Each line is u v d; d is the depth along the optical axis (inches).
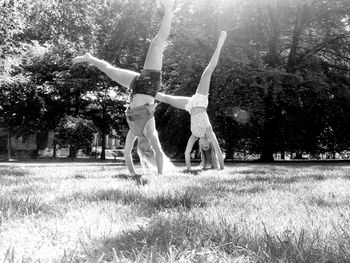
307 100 992.9
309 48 1029.2
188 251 70.6
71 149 1325.0
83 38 870.4
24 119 1349.7
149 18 1126.4
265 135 1069.8
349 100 1000.9
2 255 68.1
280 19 995.9
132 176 277.4
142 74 282.0
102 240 79.9
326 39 1019.3
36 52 1211.2
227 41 885.8
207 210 118.9
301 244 75.7
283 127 1103.0
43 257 68.1
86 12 784.3
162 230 88.2
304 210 119.4
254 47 957.2
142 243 77.3
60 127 1322.6
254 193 166.1
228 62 848.9
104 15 1146.7
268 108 995.9
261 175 301.3
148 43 1069.8
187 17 976.3
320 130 1119.6
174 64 928.9
